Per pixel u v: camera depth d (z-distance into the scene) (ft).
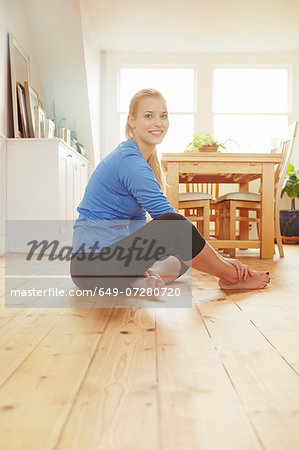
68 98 17.97
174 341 3.50
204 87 20.83
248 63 20.81
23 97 14.02
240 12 17.01
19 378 2.71
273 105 21.13
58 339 3.56
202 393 2.49
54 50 16.93
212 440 1.97
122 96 21.27
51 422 2.14
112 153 5.05
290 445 1.94
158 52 20.85
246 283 5.83
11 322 4.13
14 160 13.05
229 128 21.09
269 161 10.73
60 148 13.17
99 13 17.21
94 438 1.98
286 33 18.83
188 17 17.48
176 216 4.79
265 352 3.23
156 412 2.24
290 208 20.90
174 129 21.09
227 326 3.97
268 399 2.41
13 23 14.24
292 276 7.55
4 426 2.10
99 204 5.06
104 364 2.96
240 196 11.28
